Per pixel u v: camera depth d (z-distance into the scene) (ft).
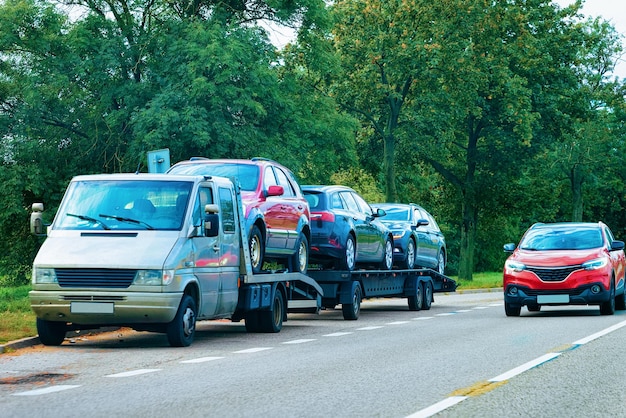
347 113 198.59
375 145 227.81
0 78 171.63
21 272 190.39
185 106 155.33
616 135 327.26
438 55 202.08
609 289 92.07
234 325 84.23
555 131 238.68
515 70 228.43
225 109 160.97
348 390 39.86
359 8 207.10
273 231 73.20
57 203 173.99
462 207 256.11
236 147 158.30
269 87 164.04
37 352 56.54
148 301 57.62
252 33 164.04
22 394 38.42
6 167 169.37
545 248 96.68
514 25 221.87
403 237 108.06
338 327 80.64
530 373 45.75
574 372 46.16
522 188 249.75
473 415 33.40
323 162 185.47
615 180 350.84
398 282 107.55
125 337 67.72
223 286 64.90
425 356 54.08
